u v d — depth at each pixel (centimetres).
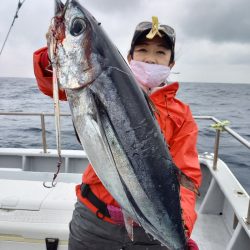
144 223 130
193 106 2900
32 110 1977
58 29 125
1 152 400
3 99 2852
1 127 1255
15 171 321
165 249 164
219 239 292
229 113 2352
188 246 142
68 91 126
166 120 163
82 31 124
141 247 164
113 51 129
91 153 123
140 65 158
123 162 125
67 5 126
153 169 129
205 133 1147
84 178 174
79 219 172
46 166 404
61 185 268
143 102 130
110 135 123
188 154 166
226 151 895
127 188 126
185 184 135
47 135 1012
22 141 998
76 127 126
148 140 128
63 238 216
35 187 262
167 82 173
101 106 123
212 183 332
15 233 219
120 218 161
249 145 239
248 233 223
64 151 405
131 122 126
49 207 231
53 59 126
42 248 221
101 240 166
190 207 157
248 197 276
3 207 231
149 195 128
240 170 725
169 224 133
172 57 175
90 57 123
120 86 126
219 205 333
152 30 154
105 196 162
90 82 123
